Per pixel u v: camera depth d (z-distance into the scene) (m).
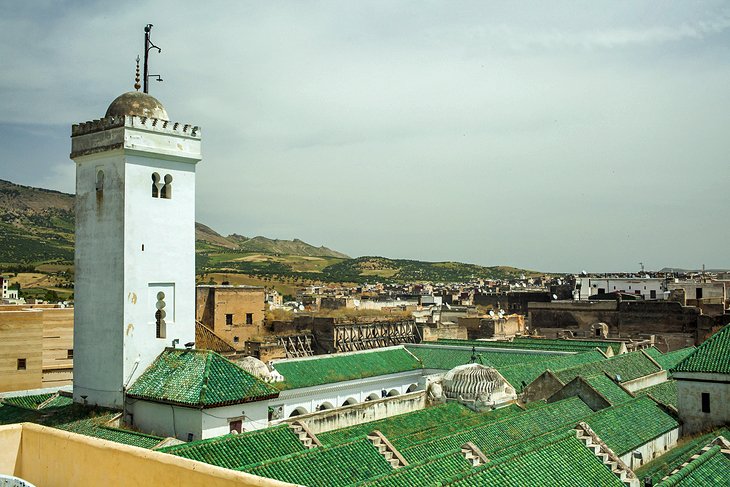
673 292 114.12
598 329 101.31
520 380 62.81
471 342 84.38
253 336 85.25
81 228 46.25
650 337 95.06
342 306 117.62
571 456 33.50
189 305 47.06
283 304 136.50
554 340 87.94
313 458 31.67
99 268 45.00
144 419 42.34
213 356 43.12
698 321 95.81
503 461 30.59
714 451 35.22
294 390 62.06
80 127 46.16
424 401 56.69
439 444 38.50
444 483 27.62
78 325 46.16
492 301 143.88
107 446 16.64
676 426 50.16
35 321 67.62
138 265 44.31
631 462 44.47
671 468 36.09
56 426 42.66
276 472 29.92
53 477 17.70
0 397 59.78
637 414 49.69
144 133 44.59
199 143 47.75
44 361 73.00
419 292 193.62
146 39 49.00
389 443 34.66
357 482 29.03
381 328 87.75
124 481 16.19
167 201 46.09
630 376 66.62
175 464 15.23
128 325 43.59
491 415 48.97
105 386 44.16
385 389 72.50
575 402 52.62
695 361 50.75
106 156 44.78
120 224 43.84
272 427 36.59
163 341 45.47
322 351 82.62
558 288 153.38
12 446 18.31
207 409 39.53
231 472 14.38
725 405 48.84
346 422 50.22
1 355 65.69
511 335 104.31
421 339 90.94
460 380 54.41
